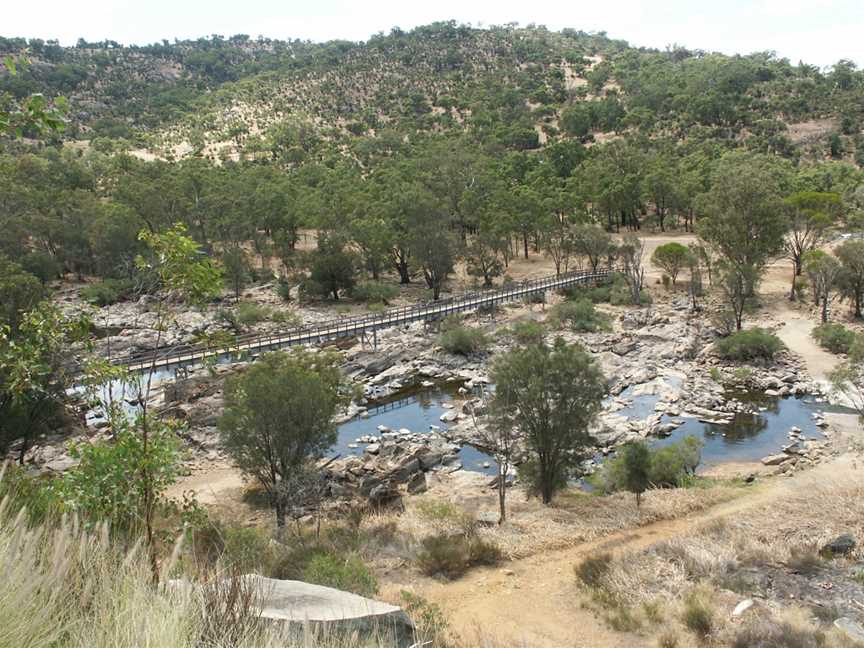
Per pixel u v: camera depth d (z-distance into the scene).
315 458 28.78
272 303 75.81
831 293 67.94
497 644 14.23
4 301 33.09
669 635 14.94
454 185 105.19
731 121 155.38
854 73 184.75
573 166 127.56
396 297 77.75
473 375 51.88
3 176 88.19
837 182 108.19
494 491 31.48
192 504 11.59
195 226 90.81
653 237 97.25
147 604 4.59
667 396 45.56
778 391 46.22
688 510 25.75
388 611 6.93
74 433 35.41
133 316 65.38
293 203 96.94
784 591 17.19
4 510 5.82
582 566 19.42
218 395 42.88
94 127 196.12
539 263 91.19
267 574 12.34
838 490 26.95
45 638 4.30
